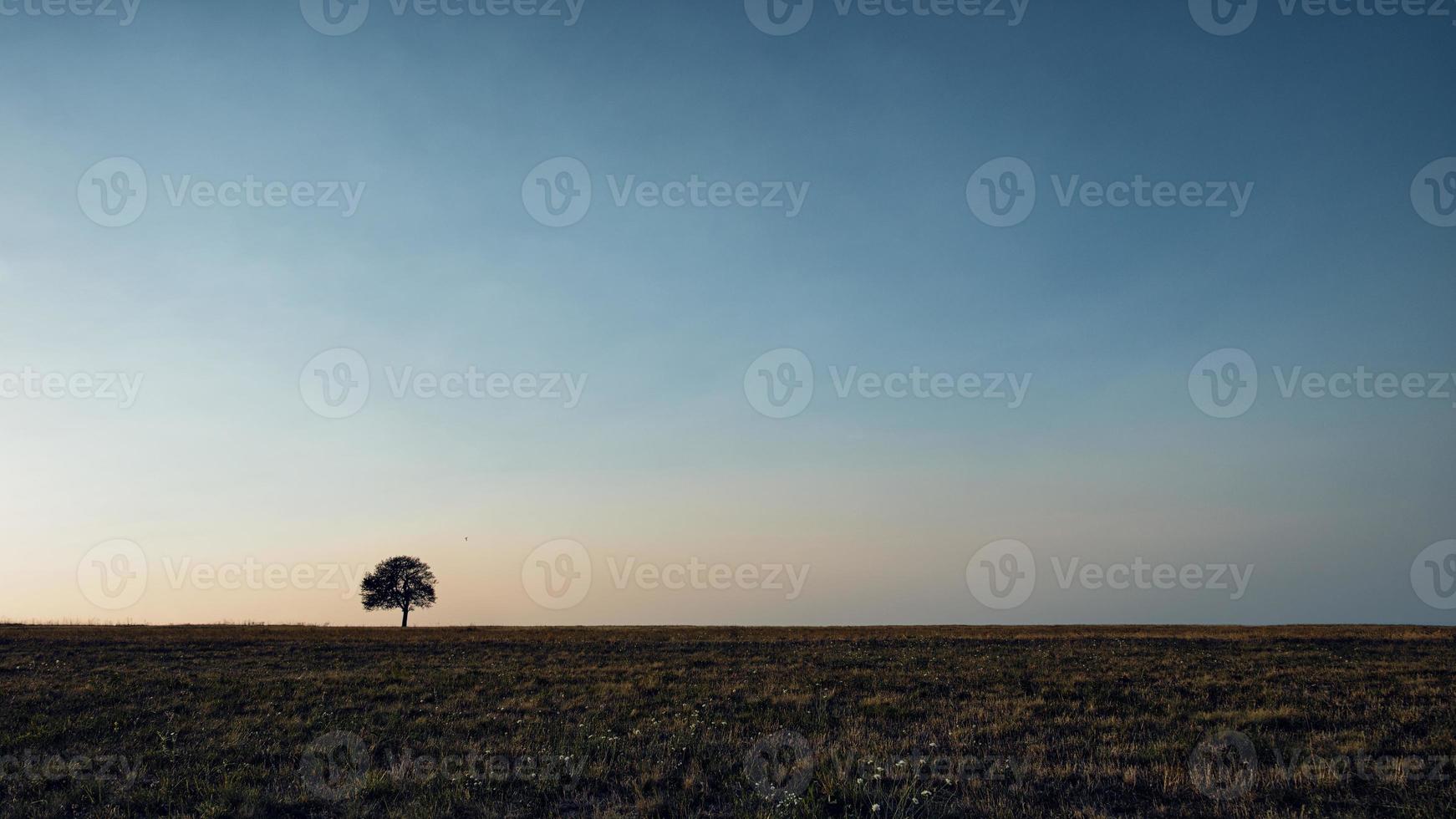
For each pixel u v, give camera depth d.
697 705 21.98
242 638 40.47
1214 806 12.70
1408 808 12.27
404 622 84.19
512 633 45.91
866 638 41.47
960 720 19.41
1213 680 24.89
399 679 26.75
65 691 23.91
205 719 20.30
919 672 27.98
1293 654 32.75
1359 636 39.94
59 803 13.18
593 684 25.73
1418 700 21.47
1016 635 43.12
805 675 27.41
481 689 25.06
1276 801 12.90
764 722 19.45
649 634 45.16
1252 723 18.80
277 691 24.17
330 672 28.70
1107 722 18.89
